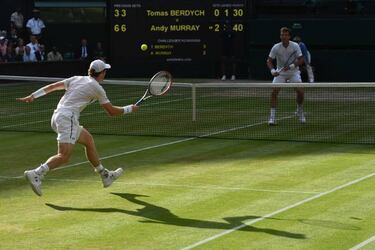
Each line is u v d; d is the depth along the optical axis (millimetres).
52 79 23234
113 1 38594
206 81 37000
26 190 13859
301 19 36812
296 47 22172
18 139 20047
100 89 13141
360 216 11750
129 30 38750
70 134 12930
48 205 12680
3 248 10266
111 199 13070
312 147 18391
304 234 10812
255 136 20250
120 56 38875
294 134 20531
